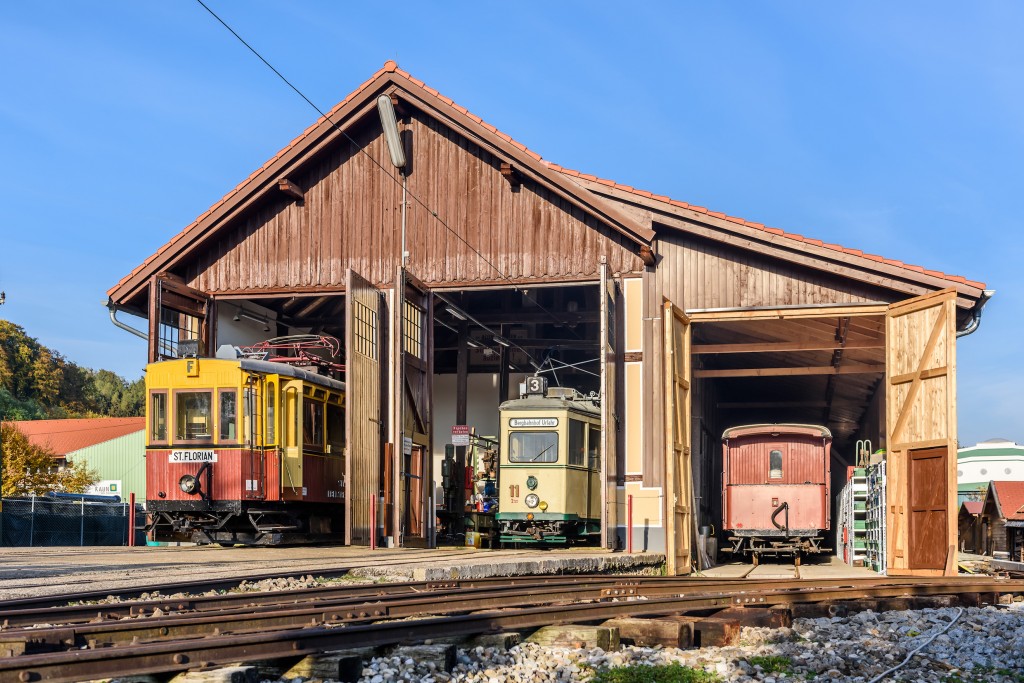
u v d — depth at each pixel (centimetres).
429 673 706
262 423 1905
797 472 2583
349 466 2009
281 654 666
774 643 927
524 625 861
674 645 883
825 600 1178
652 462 2138
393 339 2173
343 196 2328
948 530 1850
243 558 1573
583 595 1139
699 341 2708
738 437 2628
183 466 1883
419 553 1805
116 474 5022
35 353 8438
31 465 4653
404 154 2305
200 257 2373
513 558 1580
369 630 734
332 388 2119
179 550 1845
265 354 2103
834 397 3481
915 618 1099
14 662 558
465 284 2252
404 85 2256
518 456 2242
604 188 2166
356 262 2305
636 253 2181
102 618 848
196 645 630
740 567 2467
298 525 2008
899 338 2039
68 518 3262
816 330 2420
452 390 3102
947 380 1889
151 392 1920
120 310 2328
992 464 5397
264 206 2359
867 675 775
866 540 2408
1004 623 1068
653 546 2112
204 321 2345
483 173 2270
